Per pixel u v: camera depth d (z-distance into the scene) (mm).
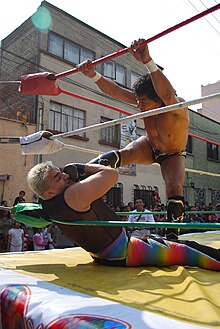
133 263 2172
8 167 9641
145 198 13867
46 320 1183
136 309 1227
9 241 6609
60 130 11164
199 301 1334
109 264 2209
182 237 4195
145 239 2260
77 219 2018
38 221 2266
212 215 9781
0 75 12758
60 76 2982
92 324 1068
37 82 2969
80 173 2178
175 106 2334
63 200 1990
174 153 2965
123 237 2162
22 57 11242
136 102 3178
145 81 2812
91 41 12719
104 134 12633
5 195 9500
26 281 1701
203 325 1050
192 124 16438
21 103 11297
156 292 1514
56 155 10867
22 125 10031
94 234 2076
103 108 12664
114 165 2920
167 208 2822
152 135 2984
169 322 1078
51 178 2016
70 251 3043
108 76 13094
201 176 16828
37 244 6926
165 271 2061
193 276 1927
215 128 18172
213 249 2223
